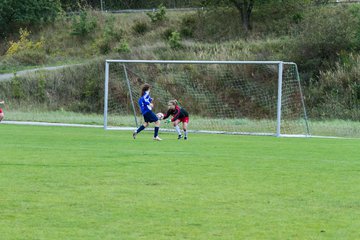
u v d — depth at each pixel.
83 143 30.97
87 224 12.49
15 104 77.62
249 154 26.66
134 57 87.88
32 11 112.75
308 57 77.56
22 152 25.59
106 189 16.52
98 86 78.56
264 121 58.41
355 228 12.34
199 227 12.34
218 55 82.69
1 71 93.31
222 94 69.94
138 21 107.00
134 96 71.31
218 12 102.19
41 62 100.12
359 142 35.53
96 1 131.38
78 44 106.38
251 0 96.62
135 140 34.12
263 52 82.38
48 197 15.27
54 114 68.31
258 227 12.38
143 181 17.94
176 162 22.81
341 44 77.00
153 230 12.04
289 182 18.17
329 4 96.25
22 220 12.80
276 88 69.75
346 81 71.50
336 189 16.97
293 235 11.75
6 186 16.80
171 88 71.56
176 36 90.69
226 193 16.14
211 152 27.25
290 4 96.56
